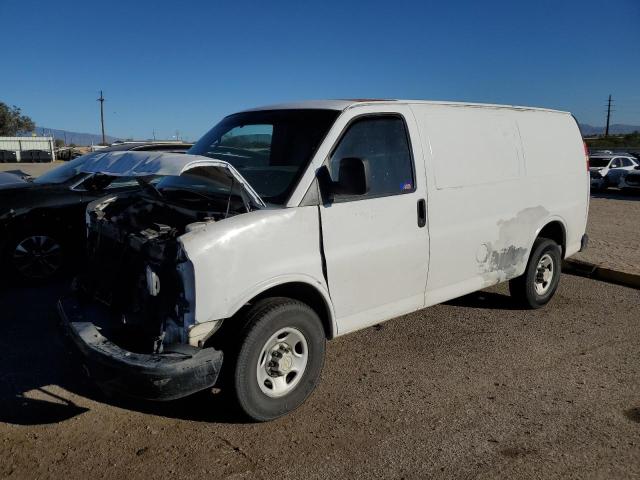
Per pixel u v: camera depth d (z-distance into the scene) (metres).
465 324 5.78
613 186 23.62
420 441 3.63
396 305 4.52
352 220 4.08
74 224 6.89
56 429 3.68
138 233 3.72
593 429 3.80
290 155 4.11
